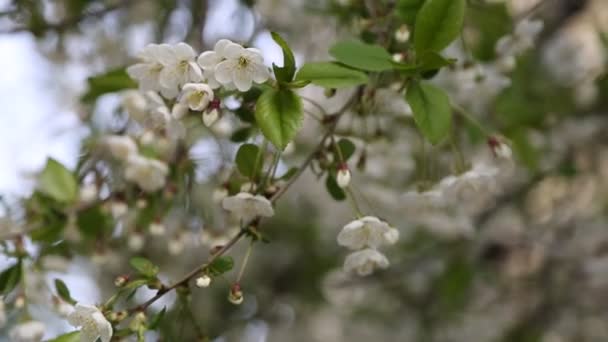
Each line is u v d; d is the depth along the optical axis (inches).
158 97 43.7
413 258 65.2
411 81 42.5
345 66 41.8
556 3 63.0
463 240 63.1
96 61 54.1
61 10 51.6
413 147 50.6
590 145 66.3
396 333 72.1
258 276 69.9
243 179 44.1
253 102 42.5
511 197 64.4
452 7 42.2
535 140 56.8
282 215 68.5
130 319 44.0
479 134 50.5
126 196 47.6
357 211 43.0
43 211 47.2
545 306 70.2
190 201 48.1
